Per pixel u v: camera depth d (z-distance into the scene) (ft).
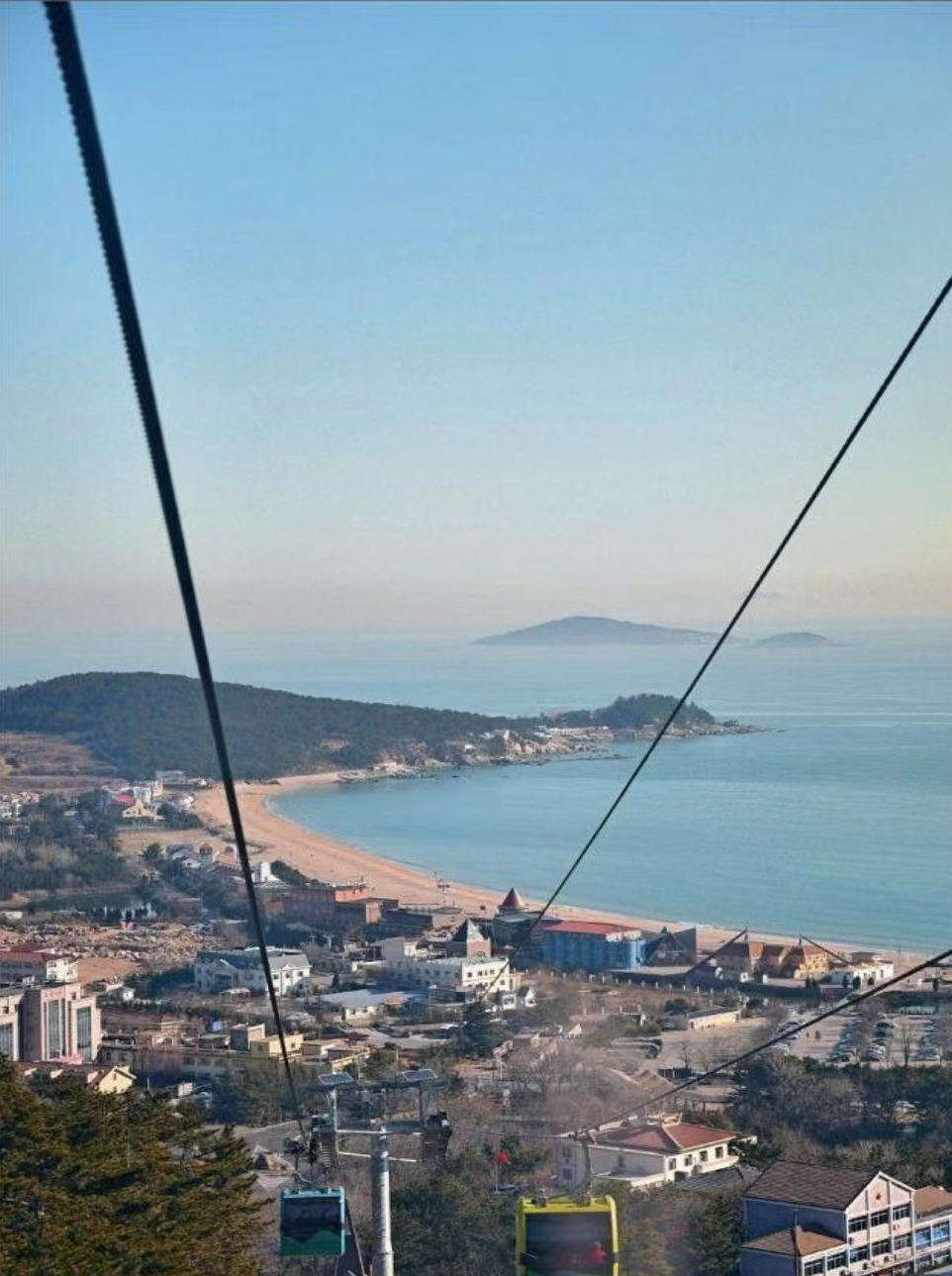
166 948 652.07
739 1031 414.41
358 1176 220.23
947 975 519.19
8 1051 399.03
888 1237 208.13
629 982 533.55
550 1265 114.83
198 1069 392.88
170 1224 154.30
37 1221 150.30
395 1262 196.75
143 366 43.96
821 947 558.15
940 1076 303.68
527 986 522.47
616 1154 242.99
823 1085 303.27
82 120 38.42
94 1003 420.36
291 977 556.10
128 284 42.06
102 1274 138.31
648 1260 197.06
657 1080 331.16
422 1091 138.41
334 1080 142.51
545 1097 309.01
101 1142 168.45
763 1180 214.90
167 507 47.67
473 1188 220.23
